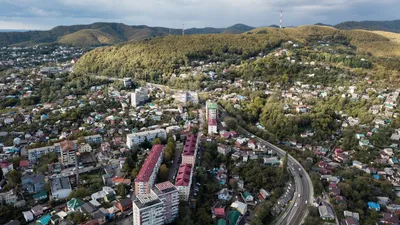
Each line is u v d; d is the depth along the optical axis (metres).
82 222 194.25
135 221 184.00
